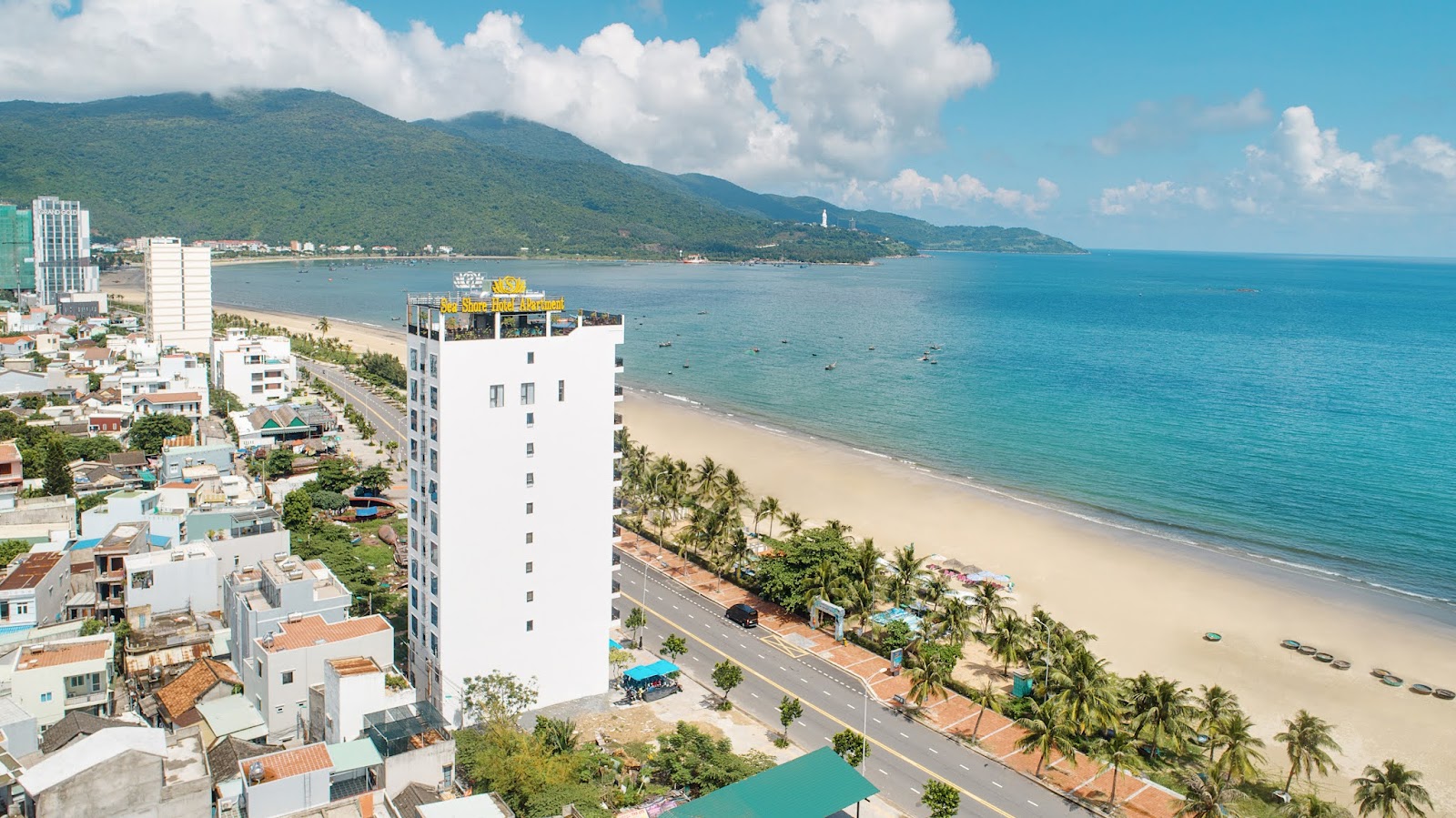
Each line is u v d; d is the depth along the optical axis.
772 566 142.75
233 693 96.75
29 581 112.69
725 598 145.75
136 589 113.25
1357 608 149.50
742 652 126.44
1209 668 128.25
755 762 95.38
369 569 145.62
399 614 128.75
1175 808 92.50
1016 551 172.75
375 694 87.81
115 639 107.31
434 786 81.38
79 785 66.81
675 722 107.25
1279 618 145.00
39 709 91.25
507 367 99.38
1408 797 84.56
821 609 133.12
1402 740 110.12
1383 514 195.75
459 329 98.25
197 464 182.88
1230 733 93.31
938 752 102.62
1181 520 192.75
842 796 84.38
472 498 99.56
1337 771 102.88
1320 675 126.44
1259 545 178.38
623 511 187.12
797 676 120.06
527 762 85.69
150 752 70.25
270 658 90.94
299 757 77.31
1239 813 94.00
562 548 106.44
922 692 107.69
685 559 161.75
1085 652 105.56
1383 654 133.38
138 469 188.25
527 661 106.31
